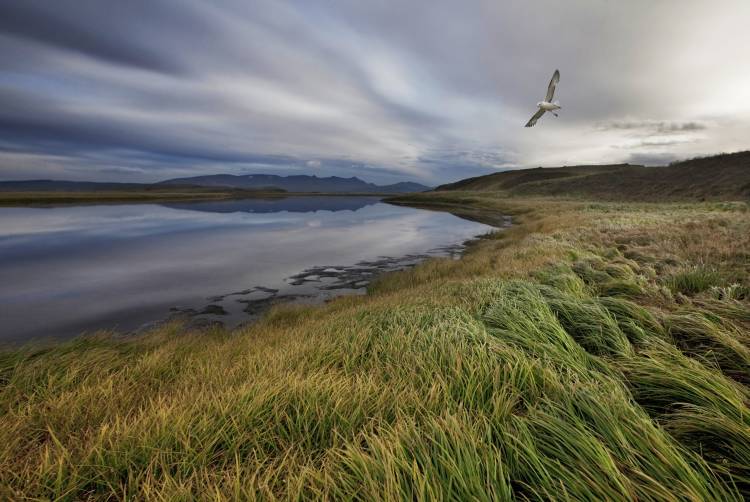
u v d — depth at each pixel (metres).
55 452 2.70
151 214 59.94
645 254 10.39
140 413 3.23
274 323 9.75
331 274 17.30
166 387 4.22
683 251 10.09
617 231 16.14
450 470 2.16
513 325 4.82
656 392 3.20
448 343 4.29
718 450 2.50
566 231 18.55
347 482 2.19
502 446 2.51
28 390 4.28
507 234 27.75
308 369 4.16
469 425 2.63
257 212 66.38
